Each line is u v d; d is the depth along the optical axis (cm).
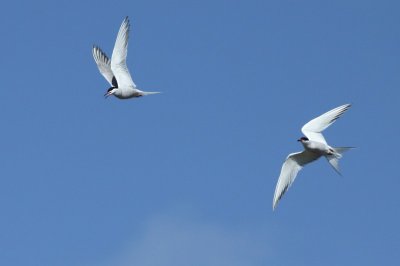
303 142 1792
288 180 1877
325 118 1825
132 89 2183
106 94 2184
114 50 2222
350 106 1820
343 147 1788
